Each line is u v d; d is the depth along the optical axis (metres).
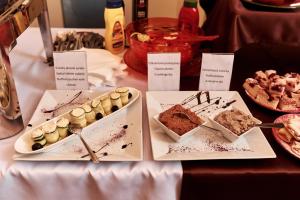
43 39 1.01
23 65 1.04
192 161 0.68
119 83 0.95
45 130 0.68
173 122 0.73
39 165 0.66
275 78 0.86
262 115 0.83
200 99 0.87
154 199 0.68
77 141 0.71
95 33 1.20
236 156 0.67
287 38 0.95
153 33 1.04
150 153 0.70
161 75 0.88
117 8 1.03
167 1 1.64
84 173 0.65
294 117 0.78
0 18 0.70
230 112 0.77
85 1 1.50
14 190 0.67
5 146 0.70
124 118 0.78
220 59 0.86
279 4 0.96
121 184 0.66
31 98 0.88
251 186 0.68
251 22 0.94
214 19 1.11
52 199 0.69
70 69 0.86
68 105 0.83
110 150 0.69
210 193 0.69
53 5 1.65
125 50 1.12
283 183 0.68
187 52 0.93
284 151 0.71
